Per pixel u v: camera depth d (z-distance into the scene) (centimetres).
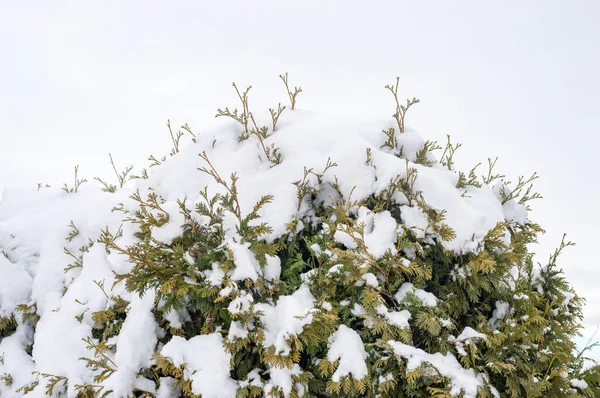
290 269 264
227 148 333
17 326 325
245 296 235
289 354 220
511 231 318
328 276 255
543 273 303
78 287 297
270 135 337
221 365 228
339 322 253
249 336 232
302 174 295
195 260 255
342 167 294
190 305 257
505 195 335
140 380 237
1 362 303
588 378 264
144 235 280
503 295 273
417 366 223
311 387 238
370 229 271
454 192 288
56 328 280
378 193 284
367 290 246
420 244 268
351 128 327
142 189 334
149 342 248
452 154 354
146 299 258
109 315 268
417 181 284
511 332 254
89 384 247
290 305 235
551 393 242
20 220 371
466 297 275
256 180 296
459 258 269
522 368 242
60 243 351
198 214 272
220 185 303
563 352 251
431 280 272
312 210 293
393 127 340
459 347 243
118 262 296
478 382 225
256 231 257
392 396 235
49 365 265
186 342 236
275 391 223
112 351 260
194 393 221
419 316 241
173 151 381
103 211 372
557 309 289
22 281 337
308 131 327
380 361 232
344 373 223
